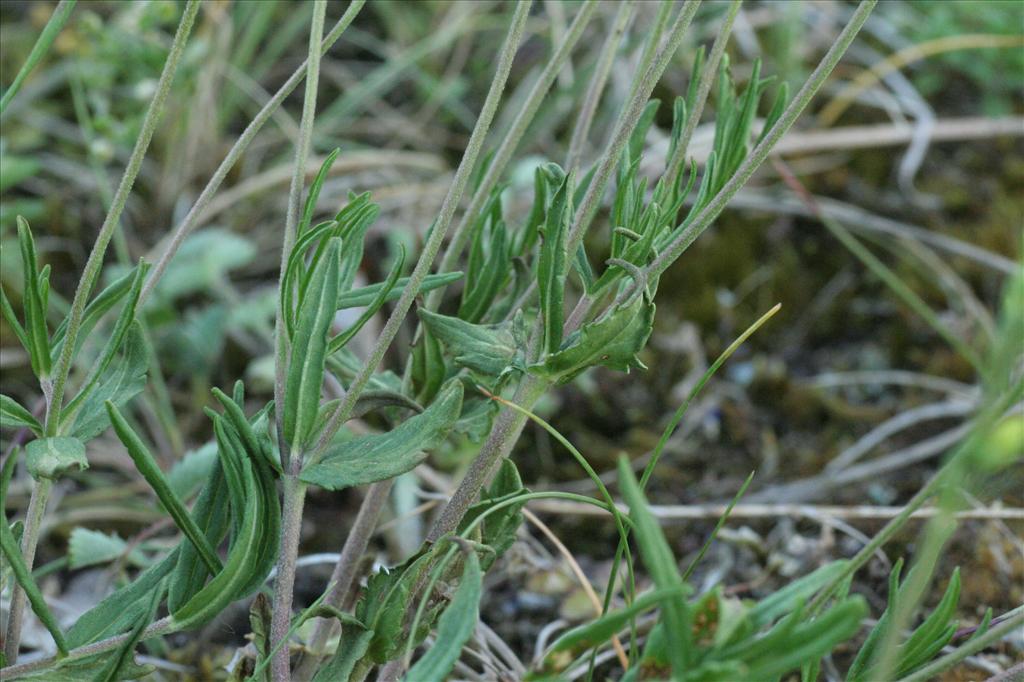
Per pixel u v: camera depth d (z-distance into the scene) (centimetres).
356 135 99
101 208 89
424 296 57
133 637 52
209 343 78
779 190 94
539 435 76
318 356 53
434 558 53
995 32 100
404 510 66
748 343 85
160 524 64
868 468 71
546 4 95
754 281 88
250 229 90
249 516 52
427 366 56
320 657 57
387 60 104
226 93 97
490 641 62
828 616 49
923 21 106
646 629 63
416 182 93
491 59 104
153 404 71
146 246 88
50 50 98
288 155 93
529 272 57
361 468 53
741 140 56
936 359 82
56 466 52
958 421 76
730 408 78
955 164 98
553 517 69
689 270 89
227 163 54
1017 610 54
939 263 86
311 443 53
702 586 66
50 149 94
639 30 96
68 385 71
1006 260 87
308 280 53
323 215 88
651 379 81
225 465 53
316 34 53
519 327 53
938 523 48
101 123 76
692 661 49
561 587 65
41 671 53
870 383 81
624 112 56
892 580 52
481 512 53
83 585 66
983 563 65
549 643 65
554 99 94
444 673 50
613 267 53
